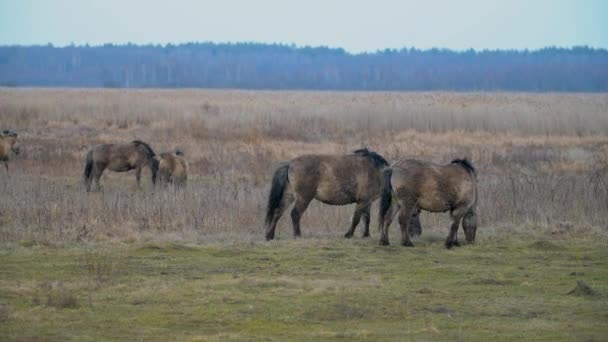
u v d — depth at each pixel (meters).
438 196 44.84
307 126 133.50
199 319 30.41
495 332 29.44
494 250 45.03
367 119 141.12
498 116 140.88
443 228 51.16
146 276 37.19
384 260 41.62
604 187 61.78
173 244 43.78
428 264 40.84
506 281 37.09
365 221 48.44
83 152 93.19
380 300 33.44
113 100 190.38
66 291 33.34
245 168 81.75
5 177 71.50
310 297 33.59
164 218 50.47
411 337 28.69
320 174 46.75
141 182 75.38
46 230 47.06
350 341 28.19
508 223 52.12
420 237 48.25
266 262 40.62
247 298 33.25
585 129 132.50
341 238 47.53
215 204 53.69
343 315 31.12
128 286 35.06
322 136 121.62
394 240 47.44
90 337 28.00
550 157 94.00
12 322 29.50
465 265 40.78
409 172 44.81
